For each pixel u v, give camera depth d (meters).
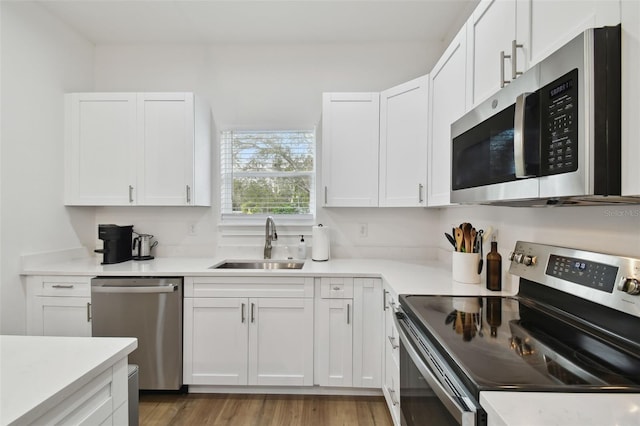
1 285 2.00
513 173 0.99
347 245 2.75
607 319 0.98
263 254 2.73
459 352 0.89
